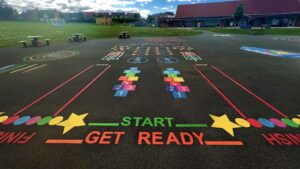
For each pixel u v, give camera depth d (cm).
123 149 405
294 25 5616
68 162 371
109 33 3688
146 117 536
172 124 499
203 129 477
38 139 445
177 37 3002
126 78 900
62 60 1329
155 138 442
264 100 643
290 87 764
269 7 6028
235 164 363
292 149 404
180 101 638
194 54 1509
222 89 746
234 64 1163
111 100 652
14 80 895
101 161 372
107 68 1094
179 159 376
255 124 500
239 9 5750
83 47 1930
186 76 923
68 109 591
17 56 1481
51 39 2631
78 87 786
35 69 1091
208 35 3334
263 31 3922
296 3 5653
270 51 1623
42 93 726
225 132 464
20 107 610
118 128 484
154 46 1984
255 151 398
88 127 490
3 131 479
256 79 870
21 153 398
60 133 466
